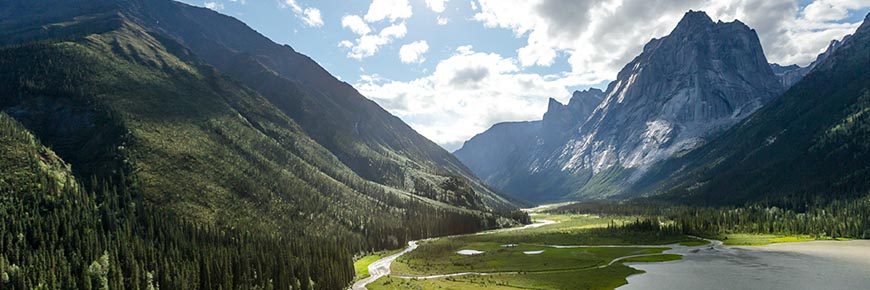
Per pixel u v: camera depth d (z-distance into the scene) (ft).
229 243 580.71
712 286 474.90
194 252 494.59
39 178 573.33
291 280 468.34
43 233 483.92
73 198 565.53
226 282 444.14
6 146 615.16
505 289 469.57
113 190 628.28
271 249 554.87
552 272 550.36
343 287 503.61
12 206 511.40
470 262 622.54
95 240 478.59
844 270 542.57
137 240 488.44
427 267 598.75
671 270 556.92
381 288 485.97
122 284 412.36
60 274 412.57
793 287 465.06
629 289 468.34
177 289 419.74
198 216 651.66
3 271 396.37
